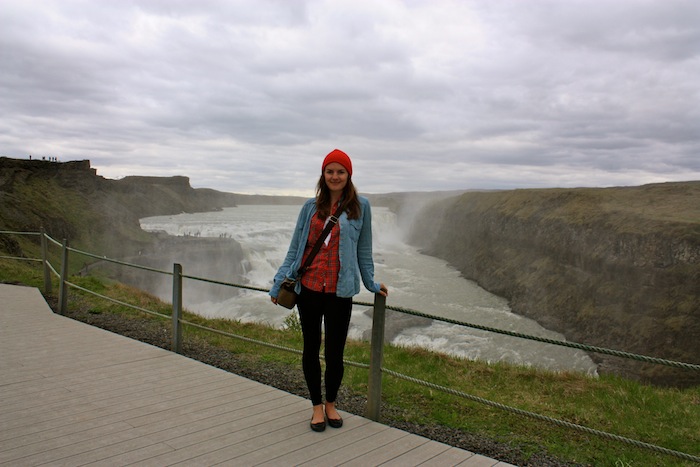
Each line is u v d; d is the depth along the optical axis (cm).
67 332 679
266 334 836
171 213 13612
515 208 4906
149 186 14225
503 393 552
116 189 10506
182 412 402
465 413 454
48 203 5784
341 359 376
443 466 323
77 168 7531
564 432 421
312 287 354
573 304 3198
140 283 3872
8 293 988
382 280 4303
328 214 356
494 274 4256
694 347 2352
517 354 2127
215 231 7044
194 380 488
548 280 3603
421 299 3603
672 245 2741
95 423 374
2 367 516
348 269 352
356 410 446
